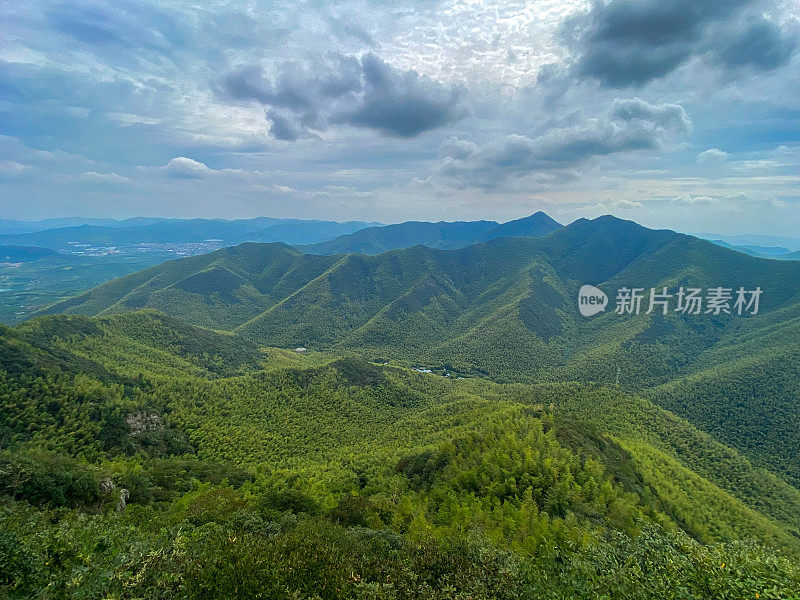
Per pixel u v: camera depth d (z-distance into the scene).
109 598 13.11
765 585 13.10
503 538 29.45
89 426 63.25
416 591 15.30
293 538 18.28
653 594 13.72
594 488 41.75
